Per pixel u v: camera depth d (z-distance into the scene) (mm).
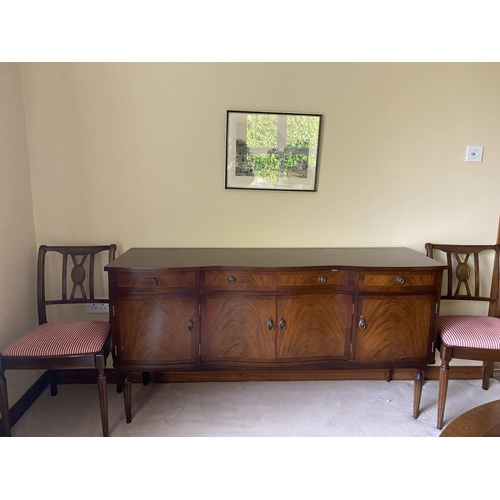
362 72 2127
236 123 2123
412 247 2336
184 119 2115
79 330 1812
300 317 1853
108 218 2184
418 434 1858
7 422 1705
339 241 2303
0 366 1661
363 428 1897
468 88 2176
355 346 1892
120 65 2037
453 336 1880
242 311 1834
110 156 2123
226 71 2080
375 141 2203
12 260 1936
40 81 2018
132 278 1758
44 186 2117
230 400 2123
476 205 2309
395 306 1866
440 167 2254
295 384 2309
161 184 2174
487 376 2273
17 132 1974
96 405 2061
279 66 2090
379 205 2277
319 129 2158
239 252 2131
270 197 2229
